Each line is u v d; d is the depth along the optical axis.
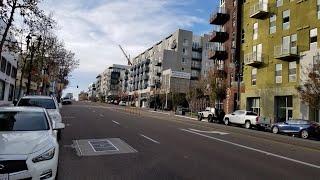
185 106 93.62
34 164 6.43
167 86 102.94
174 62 110.75
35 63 42.03
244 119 38.34
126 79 168.25
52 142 7.25
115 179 8.43
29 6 20.72
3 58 46.56
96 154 11.97
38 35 35.72
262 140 18.83
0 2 19.41
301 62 38.12
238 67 53.62
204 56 113.69
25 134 7.45
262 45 45.91
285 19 42.09
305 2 39.06
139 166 10.03
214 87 57.62
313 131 29.22
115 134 18.56
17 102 16.23
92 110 52.28
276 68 42.78
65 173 8.97
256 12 45.69
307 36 38.25
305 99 32.25
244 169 10.05
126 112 51.19
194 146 14.70
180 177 8.75
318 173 9.83
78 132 19.14
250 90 47.78
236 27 55.69
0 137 7.11
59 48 47.91
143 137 17.48
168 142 15.75
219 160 11.42
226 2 62.41
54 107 16.09
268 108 43.56
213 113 45.66
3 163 6.18
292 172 9.86
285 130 30.91
